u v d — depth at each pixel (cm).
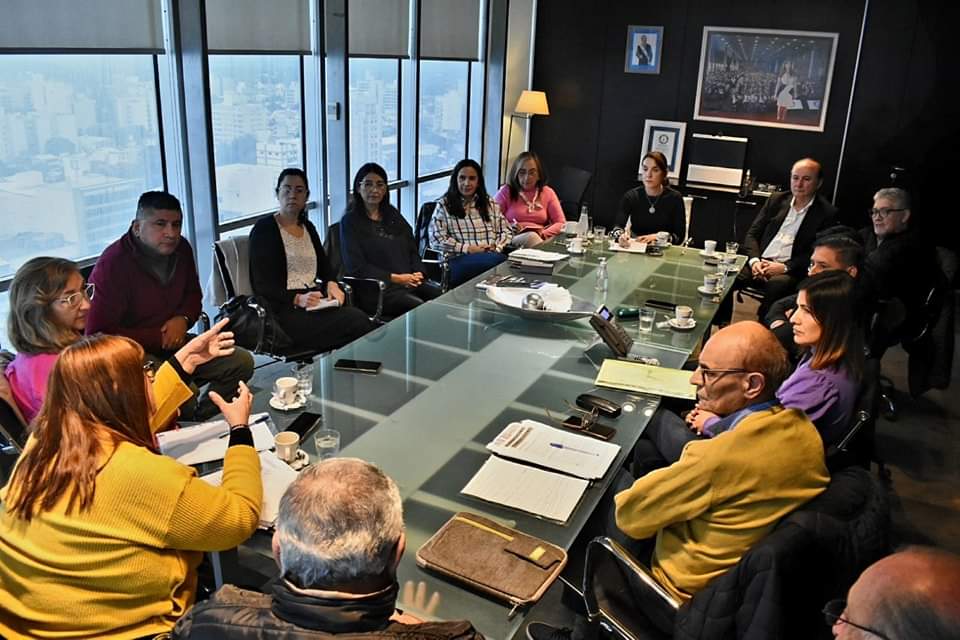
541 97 749
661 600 180
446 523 175
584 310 334
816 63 679
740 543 171
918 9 634
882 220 400
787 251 498
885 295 395
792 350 362
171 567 158
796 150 706
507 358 287
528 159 563
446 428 226
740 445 170
